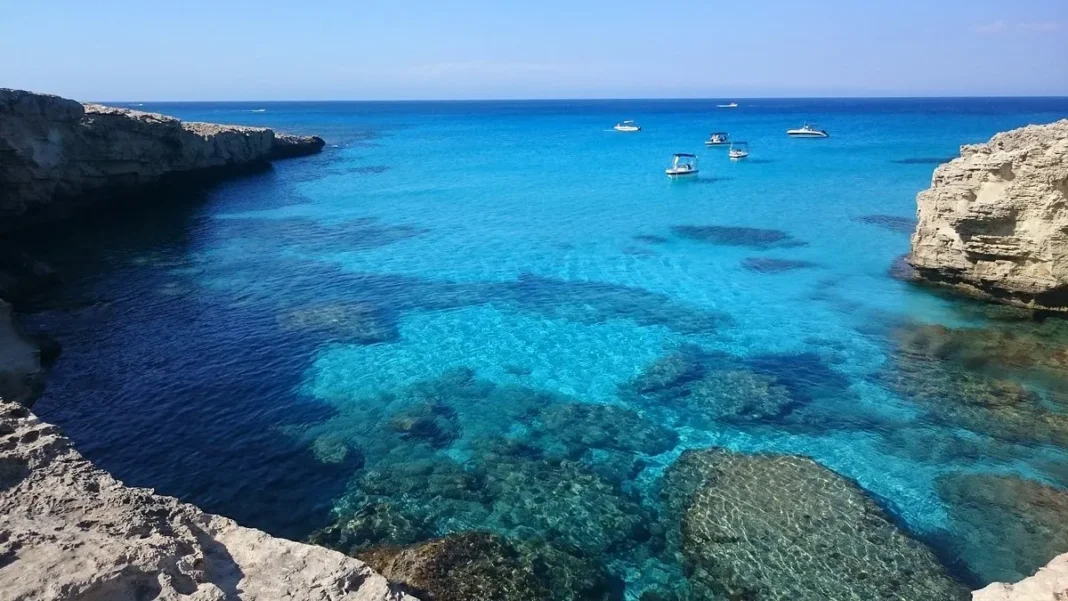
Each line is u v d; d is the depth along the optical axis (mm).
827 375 19578
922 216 26875
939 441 15992
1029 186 21969
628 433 16688
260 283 28188
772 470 14797
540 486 14531
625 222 40875
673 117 180625
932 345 21328
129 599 7246
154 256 32312
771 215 42188
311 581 8477
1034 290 23031
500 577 11539
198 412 17359
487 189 54156
